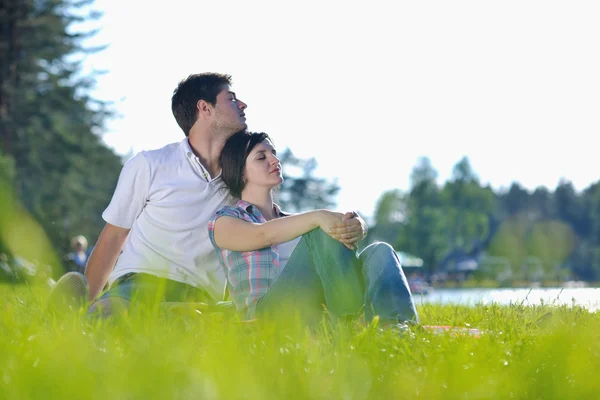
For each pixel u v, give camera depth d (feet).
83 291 14.82
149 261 17.43
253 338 9.59
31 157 149.28
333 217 13.57
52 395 5.54
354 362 7.74
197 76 18.19
